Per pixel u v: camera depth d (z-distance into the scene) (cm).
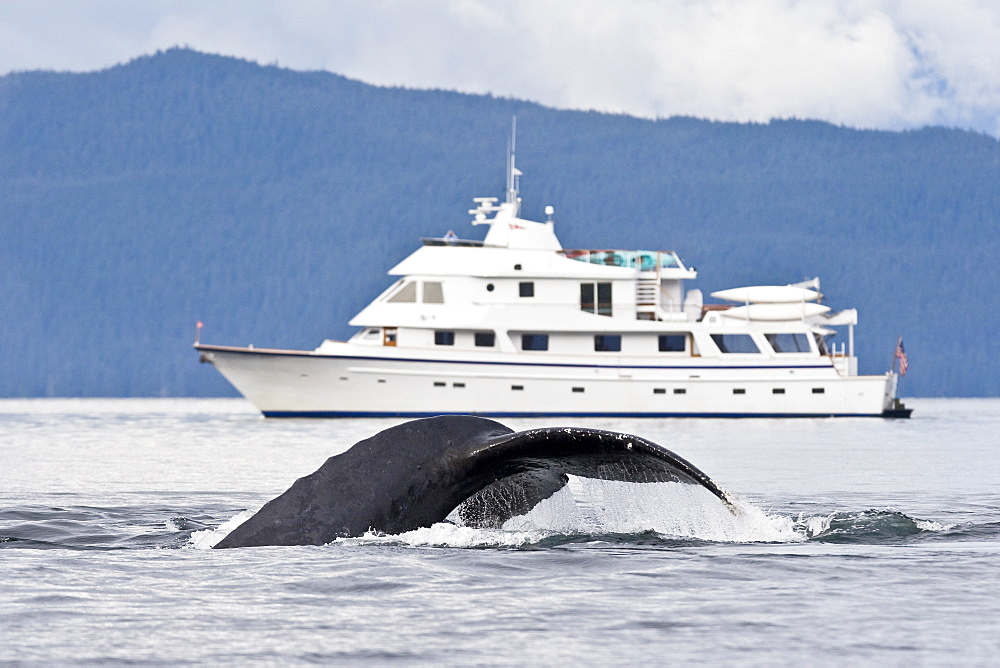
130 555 4388
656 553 4369
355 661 2973
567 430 3953
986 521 5869
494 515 4416
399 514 4269
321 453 12862
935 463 11069
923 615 3444
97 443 15100
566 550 4362
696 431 17162
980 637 3178
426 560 4081
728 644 3123
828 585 3866
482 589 3756
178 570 4003
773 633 3238
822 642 3139
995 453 12625
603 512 5000
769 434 16438
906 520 5462
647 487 4653
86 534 5200
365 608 3506
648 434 16338
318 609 3494
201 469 10438
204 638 3178
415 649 3078
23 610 3472
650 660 2980
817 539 4891
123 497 7612
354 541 4225
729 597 3684
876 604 3588
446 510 4278
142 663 2950
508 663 2953
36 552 4534
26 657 2995
